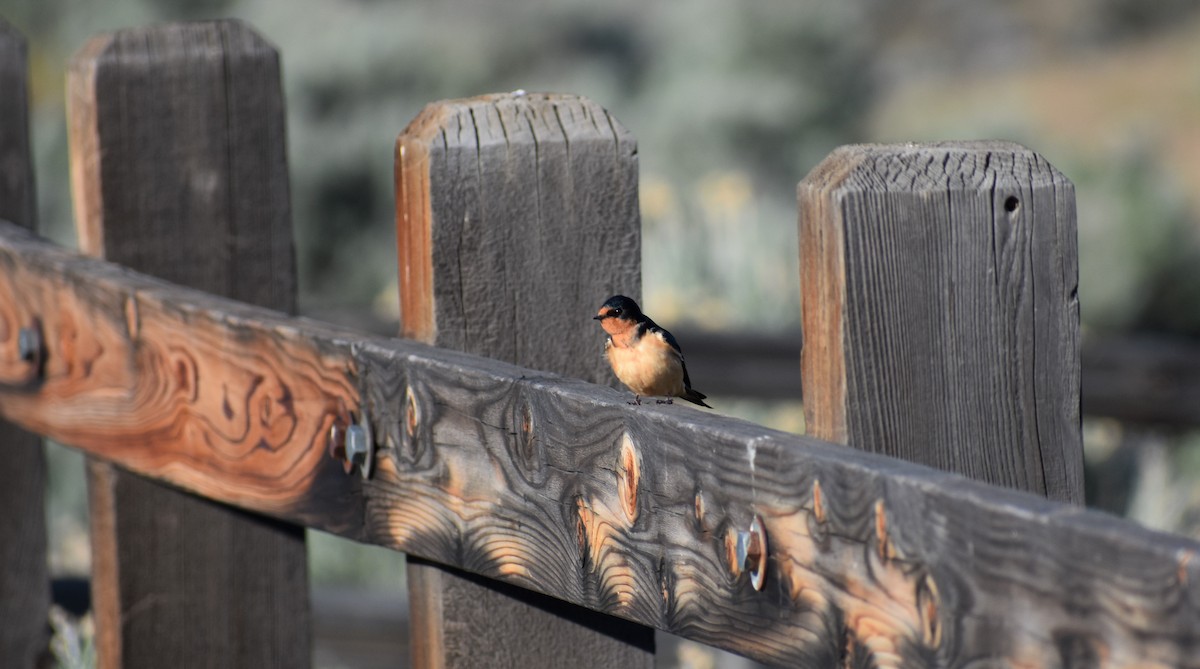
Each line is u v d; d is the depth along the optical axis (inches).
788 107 1268.5
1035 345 164.4
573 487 178.9
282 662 266.1
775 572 153.3
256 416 229.0
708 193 743.7
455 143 205.0
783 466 150.8
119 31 264.1
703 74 1299.2
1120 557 119.0
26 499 306.3
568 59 1357.0
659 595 168.4
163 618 259.4
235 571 261.0
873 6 2234.3
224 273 272.4
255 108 271.0
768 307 677.3
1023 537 126.7
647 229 729.0
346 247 1151.6
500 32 1302.9
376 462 208.5
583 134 210.7
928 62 2116.1
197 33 268.7
